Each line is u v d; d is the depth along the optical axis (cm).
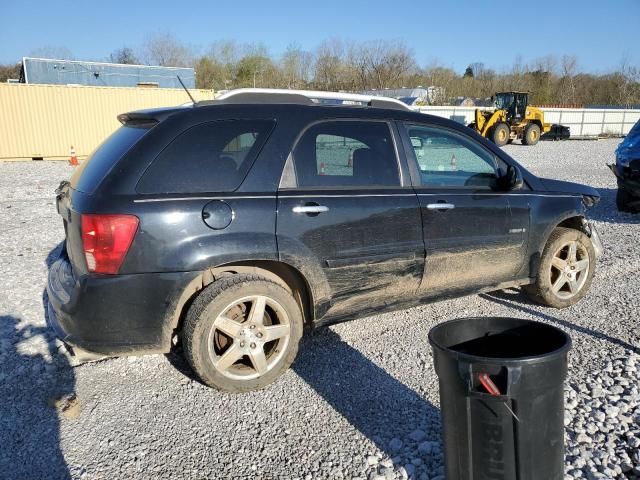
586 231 527
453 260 438
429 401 360
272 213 362
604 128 4147
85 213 334
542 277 498
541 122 3173
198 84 5234
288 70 5534
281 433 327
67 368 409
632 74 5834
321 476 290
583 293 526
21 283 601
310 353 432
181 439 323
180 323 370
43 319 500
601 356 420
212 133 362
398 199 409
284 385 382
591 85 6091
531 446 232
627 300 541
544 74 5978
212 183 355
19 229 875
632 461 295
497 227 457
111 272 333
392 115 428
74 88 2411
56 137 2408
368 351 434
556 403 238
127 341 344
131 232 331
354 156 405
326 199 382
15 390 378
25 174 1766
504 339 273
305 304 397
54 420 343
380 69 5700
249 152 369
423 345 443
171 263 338
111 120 2505
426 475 287
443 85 5650
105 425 338
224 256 348
